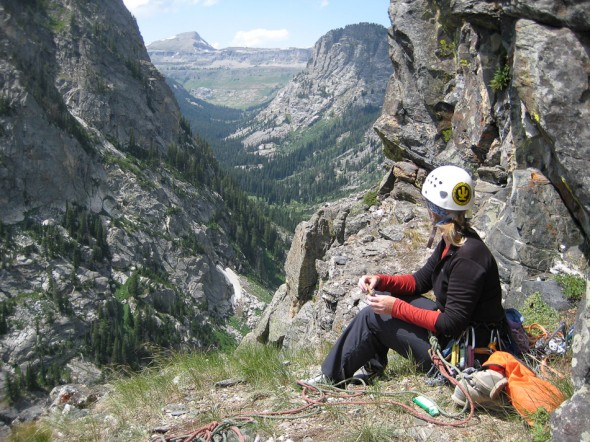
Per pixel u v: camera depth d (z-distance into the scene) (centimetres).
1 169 14250
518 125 1028
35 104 15625
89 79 19050
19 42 17525
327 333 1235
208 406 615
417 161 1599
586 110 706
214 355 811
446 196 484
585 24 702
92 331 12356
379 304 527
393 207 1611
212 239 18225
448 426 477
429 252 1350
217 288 16500
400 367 621
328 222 1720
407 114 1596
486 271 479
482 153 1343
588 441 370
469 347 496
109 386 845
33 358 11406
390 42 1652
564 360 554
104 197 16500
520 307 851
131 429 580
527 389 458
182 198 18488
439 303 524
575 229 886
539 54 737
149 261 15512
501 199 1140
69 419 653
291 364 768
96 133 18075
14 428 665
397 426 489
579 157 711
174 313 14050
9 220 13975
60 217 14912
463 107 1395
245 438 510
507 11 803
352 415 520
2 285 12512
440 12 1471
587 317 407
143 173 17962
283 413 543
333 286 1297
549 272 884
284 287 1931
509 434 451
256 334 1959
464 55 1370
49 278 13088
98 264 14388
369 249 1430
